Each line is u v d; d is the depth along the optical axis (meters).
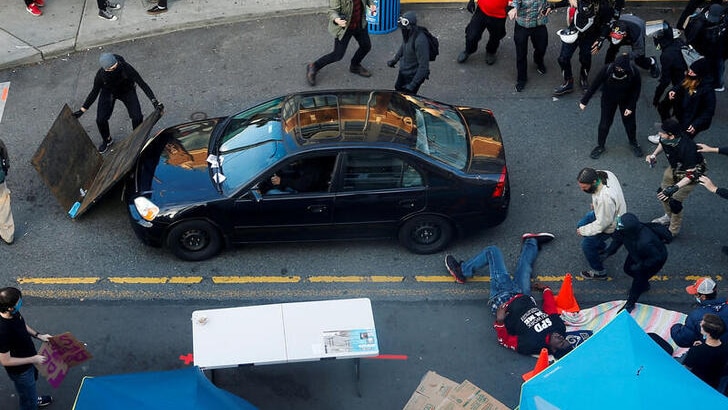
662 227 7.43
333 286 8.42
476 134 8.72
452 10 12.78
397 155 8.03
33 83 11.34
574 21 10.46
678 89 9.25
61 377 6.60
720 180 9.71
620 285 8.48
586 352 5.95
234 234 8.42
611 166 9.89
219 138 8.80
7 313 5.91
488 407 6.82
